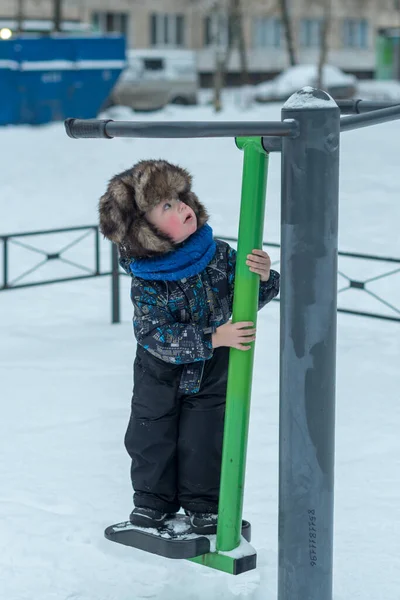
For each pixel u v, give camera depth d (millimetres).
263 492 9609
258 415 12109
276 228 25469
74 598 7414
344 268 21062
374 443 11133
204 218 6812
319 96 5574
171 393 6922
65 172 36594
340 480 10008
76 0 91312
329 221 5672
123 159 39406
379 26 110375
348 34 109500
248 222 6250
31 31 60031
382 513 9125
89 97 55625
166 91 66312
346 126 5863
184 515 7254
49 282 17938
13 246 24516
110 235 6645
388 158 37469
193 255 6648
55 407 12641
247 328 6324
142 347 6992
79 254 23875
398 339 16078
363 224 25578
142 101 65312
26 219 28000
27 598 7422
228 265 6883
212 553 6727
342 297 19031
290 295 5754
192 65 68500
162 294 6629
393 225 25391
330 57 108000
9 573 7852
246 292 6312
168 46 98688
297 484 5895
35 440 11320
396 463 10508
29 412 12422
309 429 5820
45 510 9195
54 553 8188
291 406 5840
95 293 20141
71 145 43906
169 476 7113
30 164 38500
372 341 15938
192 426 6973
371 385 13523
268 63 104312
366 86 86312
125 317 18250
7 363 14891
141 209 6516
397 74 109688
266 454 10734
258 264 6266
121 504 9367
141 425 7035
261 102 74938
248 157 6180
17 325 17531
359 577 7773
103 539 8469
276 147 6008
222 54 100062
